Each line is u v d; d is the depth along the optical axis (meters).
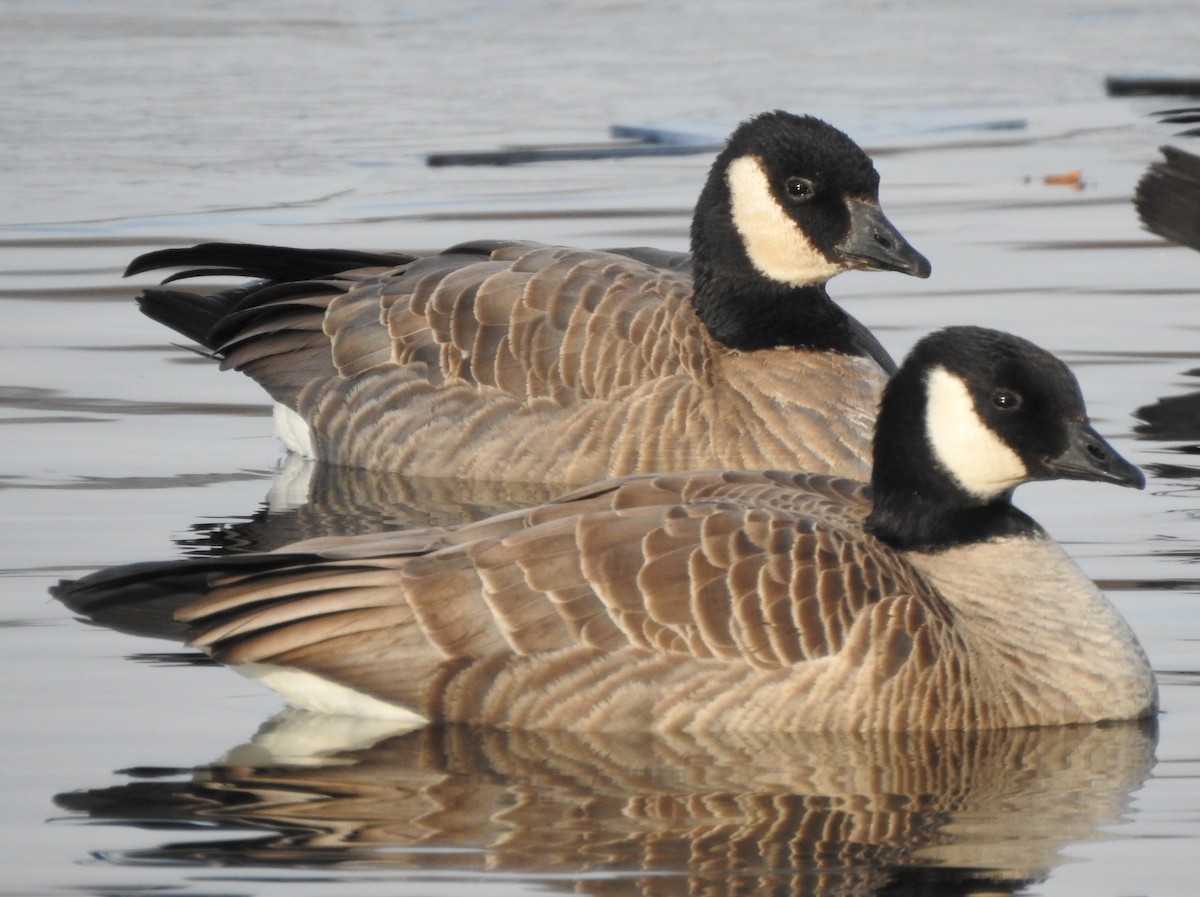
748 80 30.36
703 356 15.93
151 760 10.22
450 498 15.26
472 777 10.04
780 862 8.99
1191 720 11.09
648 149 26.59
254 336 17.08
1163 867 8.95
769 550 10.88
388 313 16.61
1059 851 9.15
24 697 11.11
